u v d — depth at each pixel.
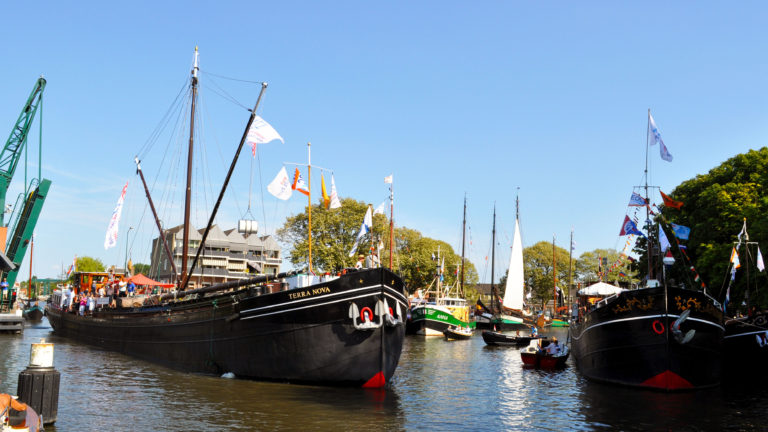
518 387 26.17
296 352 23.06
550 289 119.69
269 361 23.70
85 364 29.25
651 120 29.08
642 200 29.50
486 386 26.38
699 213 45.16
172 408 18.50
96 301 44.31
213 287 28.75
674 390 24.12
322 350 22.75
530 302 127.69
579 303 45.00
